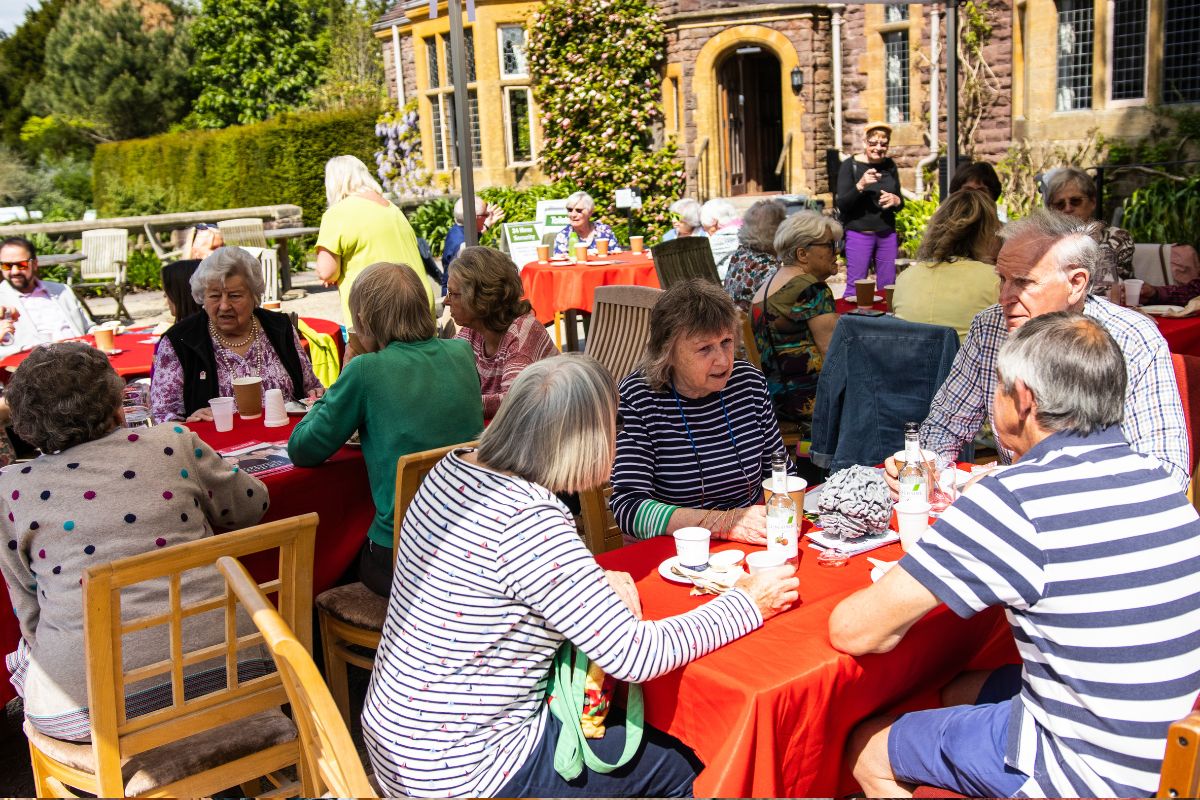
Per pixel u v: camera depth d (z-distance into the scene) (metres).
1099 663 1.83
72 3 30.52
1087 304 2.96
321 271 5.70
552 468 2.07
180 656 2.31
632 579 2.33
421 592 2.05
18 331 6.06
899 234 11.98
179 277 4.91
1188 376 3.49
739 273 5.39
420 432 3.13
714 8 14.99
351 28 26.34
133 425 3.98
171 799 2.33
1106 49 11.23
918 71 13.71
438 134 19.17
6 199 25.61
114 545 2.42
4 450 3.15
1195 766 1.48
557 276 8.09
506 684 2.04
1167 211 9.50
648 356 2.95
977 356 3.26
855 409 4.00
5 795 3.16
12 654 2.67
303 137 18.17
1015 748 1.94
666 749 2.14
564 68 15.98
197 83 30.67
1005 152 12.88
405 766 2.04
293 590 2.38
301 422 3.27
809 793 2.04
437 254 16.33
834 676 1.99
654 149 16.38
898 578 1.93
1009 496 1.87
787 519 2.42
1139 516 1.86
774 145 17.33
